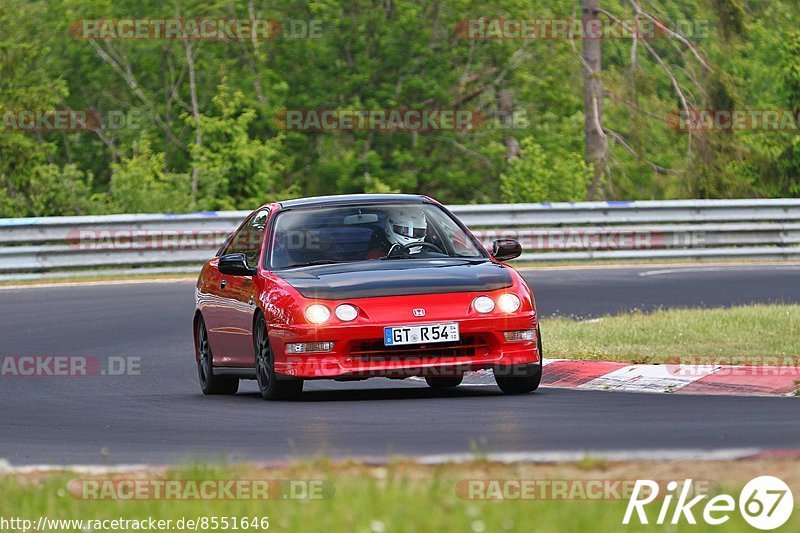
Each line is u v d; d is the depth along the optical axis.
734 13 108.69
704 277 63.56
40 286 62.72
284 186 110.56
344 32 112.62
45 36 116.88
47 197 92.44
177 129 112.06
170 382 36.22
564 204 75.25
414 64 111.88
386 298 29.25
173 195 94.31
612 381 32.84
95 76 115.50
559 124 116.38
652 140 118.25
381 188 105.94
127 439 25.06
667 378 32.38
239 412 28.48
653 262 74.50
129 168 94.69
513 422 25.19
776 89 116.88
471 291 29.61
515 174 101.94
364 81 110.31
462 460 19.33
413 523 14.87
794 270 67.06
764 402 27.94
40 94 104.50
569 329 41.66
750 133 119.06
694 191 108.25
